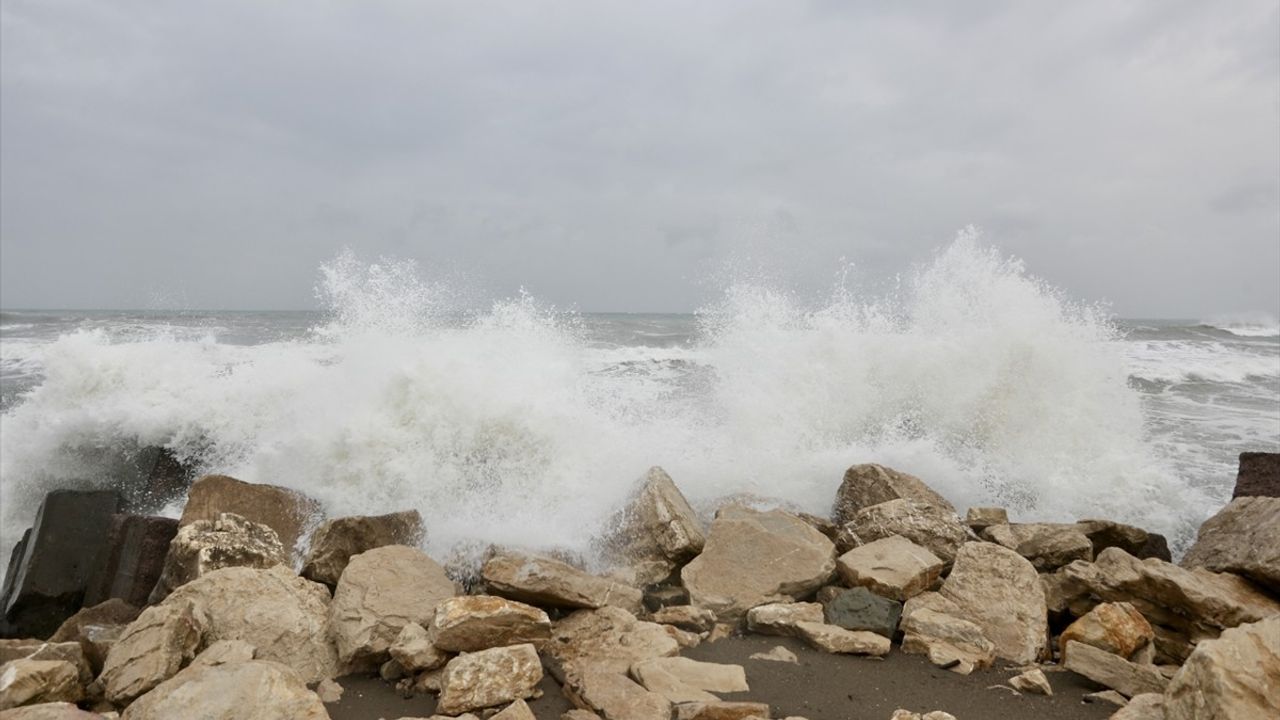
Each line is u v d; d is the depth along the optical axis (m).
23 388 13.91
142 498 8.12
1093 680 4.46
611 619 4.89
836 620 5.14
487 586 5.25
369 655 4.46
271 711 3.54
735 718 3.82
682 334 24.23
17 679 3.86
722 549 5.84
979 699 4.26
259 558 5.76
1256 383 16.20
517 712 3.79
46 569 6.34
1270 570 5.09
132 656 4.14
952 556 6.20
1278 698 3.06
